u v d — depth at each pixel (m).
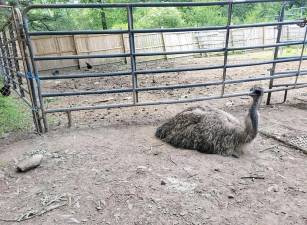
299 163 2.15
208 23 15.34
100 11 12.29
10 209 1.65
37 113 2.70
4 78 5.01
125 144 2.44
